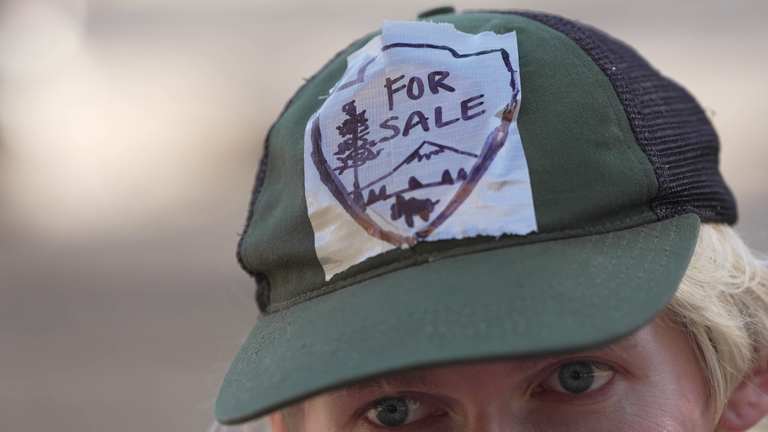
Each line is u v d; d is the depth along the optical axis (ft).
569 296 3.43
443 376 3.85
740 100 20.39
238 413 3.55
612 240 3.78
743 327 4.61
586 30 4.58
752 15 25.45
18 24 32.37
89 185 24.16
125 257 18.63
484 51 4.12
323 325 3.73
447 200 3.75
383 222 3.83
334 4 31.94
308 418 4.44
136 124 28.07
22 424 11.91
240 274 17.07
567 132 3.91
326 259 4.04
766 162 17.48
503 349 3.22
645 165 4.00
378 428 4.13
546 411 4.00
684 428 4.16
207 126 26.99
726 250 4.64
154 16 33.96
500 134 3.86
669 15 25.89
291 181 4.38
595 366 4.01
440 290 3.55
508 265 3.61
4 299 16.47
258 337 4.29
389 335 3.43
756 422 4.80
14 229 20.72
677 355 4.18
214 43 31.24
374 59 4.17
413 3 30.19
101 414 12.09
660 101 4.50
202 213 21.63
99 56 31.76
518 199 3.75
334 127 4.13
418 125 3.92
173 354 13.53
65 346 14.29
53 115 28.17
